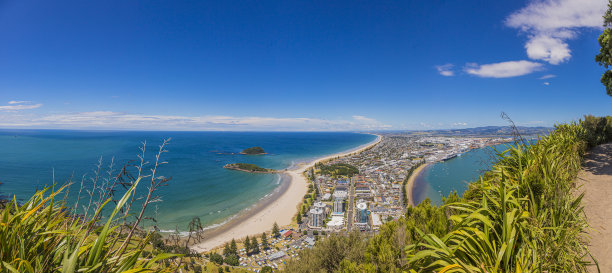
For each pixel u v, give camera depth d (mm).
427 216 4547
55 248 2441
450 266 2695
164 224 49531
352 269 5246
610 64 8914
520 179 4219
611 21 8641
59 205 2734
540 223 3307
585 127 9672
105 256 2365
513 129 5523
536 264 2732
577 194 5359
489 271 2715
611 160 7184
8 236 2297
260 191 82500
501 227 3283
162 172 110250
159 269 2475
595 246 3645
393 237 4793
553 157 5195
